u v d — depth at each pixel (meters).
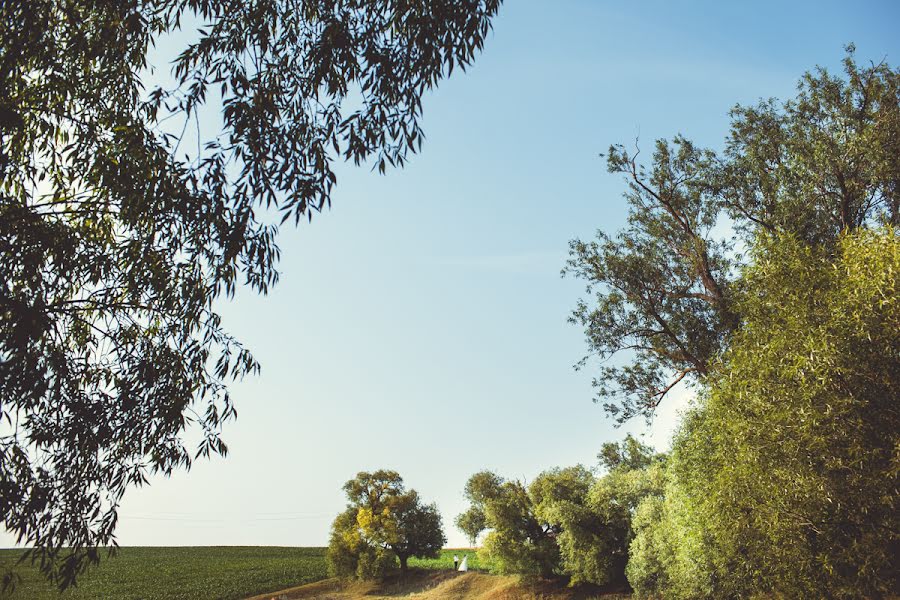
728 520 11.00
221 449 7.70
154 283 7.07
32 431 6.51
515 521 32.62
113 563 58.94
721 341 22.03
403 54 6.77
